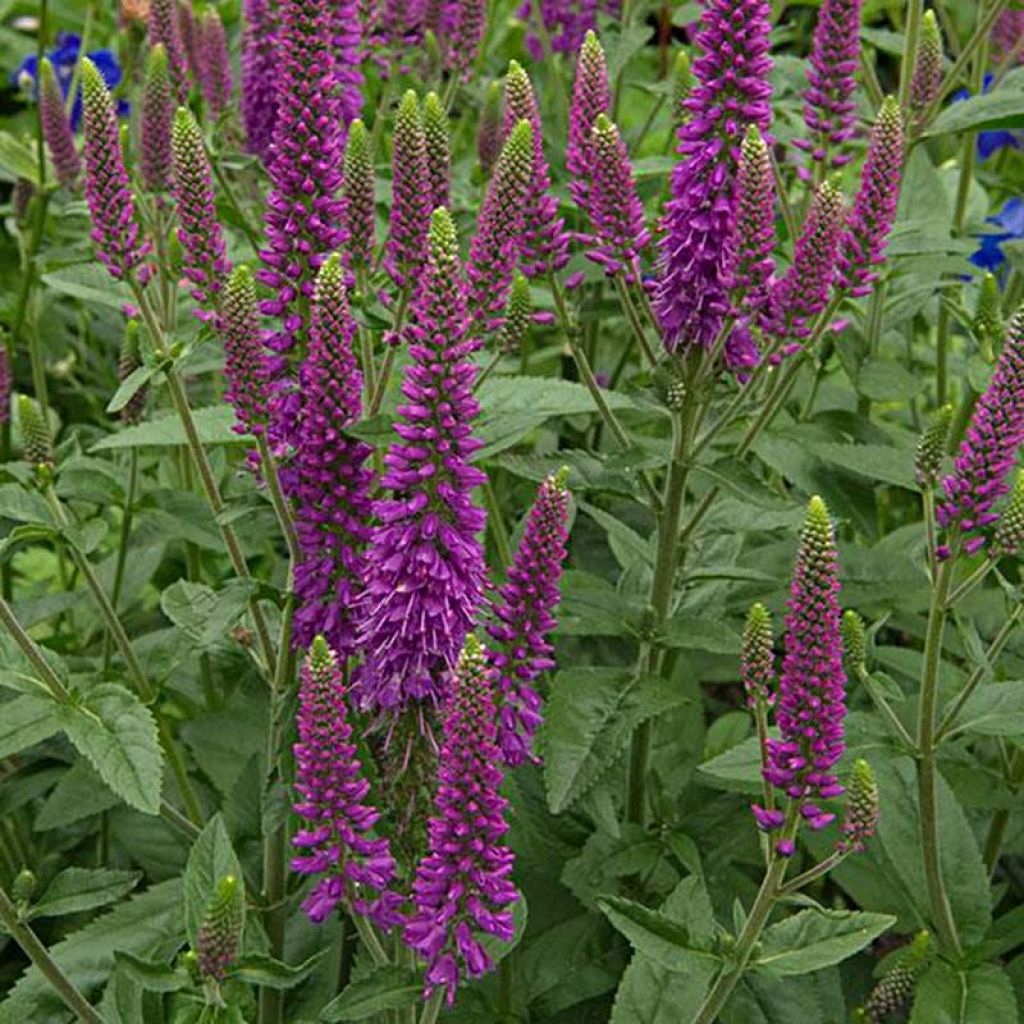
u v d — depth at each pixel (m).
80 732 0.76
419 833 0.72
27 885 0.76
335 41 0.94
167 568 1.17
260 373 0.74
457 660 0.68
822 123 0.90
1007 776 0.94
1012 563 0.99
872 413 1.25
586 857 0.86
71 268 0.95
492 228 0.76
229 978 0.69
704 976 0.73
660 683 0.82
